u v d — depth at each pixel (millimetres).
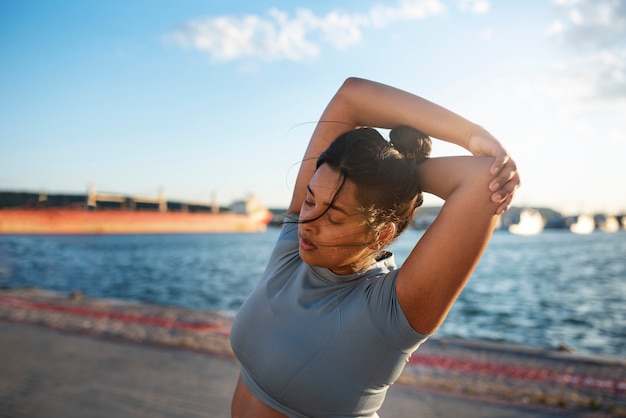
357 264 990
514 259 64375
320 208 899
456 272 882
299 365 958
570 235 182000
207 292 26141
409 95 1018
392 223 935
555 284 34812
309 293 993
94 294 24109
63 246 70188
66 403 4566
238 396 1133
